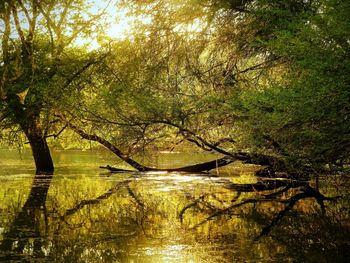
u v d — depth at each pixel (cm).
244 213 1123
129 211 1139
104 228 951
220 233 913
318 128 787
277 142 962
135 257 735
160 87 1405
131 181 1684
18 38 1800
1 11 1566
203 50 1338
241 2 1182
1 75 1719
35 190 1449
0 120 1858
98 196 1354
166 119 1370
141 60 1460
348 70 661
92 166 2284
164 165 2286
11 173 1931
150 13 1384
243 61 1272
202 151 1622
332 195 1349
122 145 1596
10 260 712
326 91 659
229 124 1270
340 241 831
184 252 768
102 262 704
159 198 1328
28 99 1775
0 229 922
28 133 2023
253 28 1162
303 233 904
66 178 1761
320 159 878
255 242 838
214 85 1305
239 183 1612
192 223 1009
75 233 898
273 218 1055
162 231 930
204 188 1512
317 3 935
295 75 872
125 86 1466
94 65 1822
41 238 854
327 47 702
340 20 675
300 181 1459
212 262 704
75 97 1744
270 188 1514
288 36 750
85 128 1870
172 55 1379
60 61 1848
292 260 719
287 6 979
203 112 1291
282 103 754
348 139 751
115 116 1498
